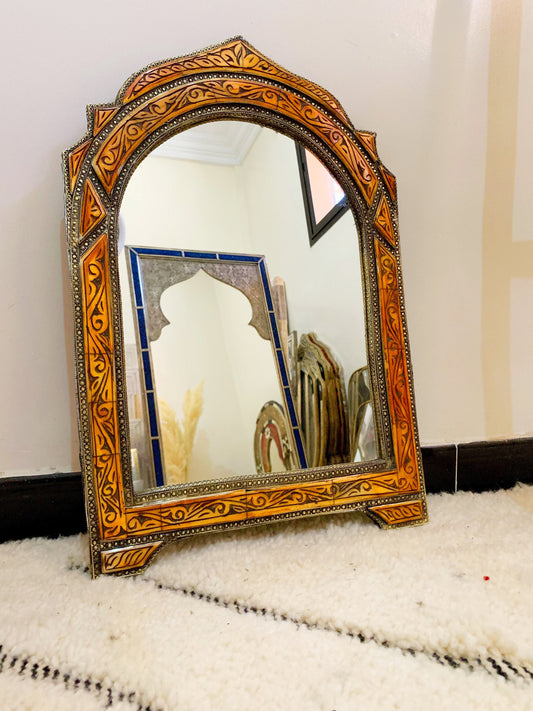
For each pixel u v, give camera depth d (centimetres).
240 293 88
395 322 92
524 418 119
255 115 86
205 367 84
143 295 81
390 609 60
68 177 76
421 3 106
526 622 57
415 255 110
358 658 51
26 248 88
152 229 83
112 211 78
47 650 53
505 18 112
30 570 74
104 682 48
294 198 92
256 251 90
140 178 83
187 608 62
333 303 92
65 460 92
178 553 77
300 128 89
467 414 115
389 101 106
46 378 90
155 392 79
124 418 74
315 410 88
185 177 86
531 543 80
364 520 91
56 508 90
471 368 115
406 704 44
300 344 90
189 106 82
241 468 83
